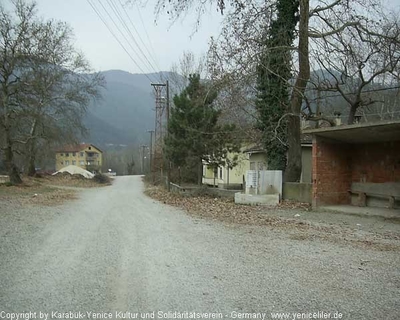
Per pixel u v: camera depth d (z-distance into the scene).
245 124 25.17
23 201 18.44
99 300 4.96
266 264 6.82
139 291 5.32
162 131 47.25
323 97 21.67
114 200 22.38
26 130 34.81
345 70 19.27
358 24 17.75
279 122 18.47
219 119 26.00
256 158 30.66
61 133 40.84
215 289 5.44
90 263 6.80
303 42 18.05
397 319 4.49
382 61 18.73
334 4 18.11
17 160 48.69
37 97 32.59
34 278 5.86
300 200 17.73
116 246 8.27
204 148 24.94
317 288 5.53
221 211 15.41
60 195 24.94
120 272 6.25
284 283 5.73
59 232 9.95
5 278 5.84
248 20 17.03
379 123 12.10
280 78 18.64
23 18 29.78
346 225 11.59
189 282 5.74
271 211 15.26
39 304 4.80
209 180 41.78
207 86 19.59
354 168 16.73
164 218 13.20
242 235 9.76
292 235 9.81
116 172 103.94
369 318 4.50
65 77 37.72
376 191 15.54
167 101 31.41
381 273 6.32
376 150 15.85
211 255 7.47
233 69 17.33
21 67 30.11
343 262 7.02
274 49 17.58
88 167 89.94
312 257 7.38
